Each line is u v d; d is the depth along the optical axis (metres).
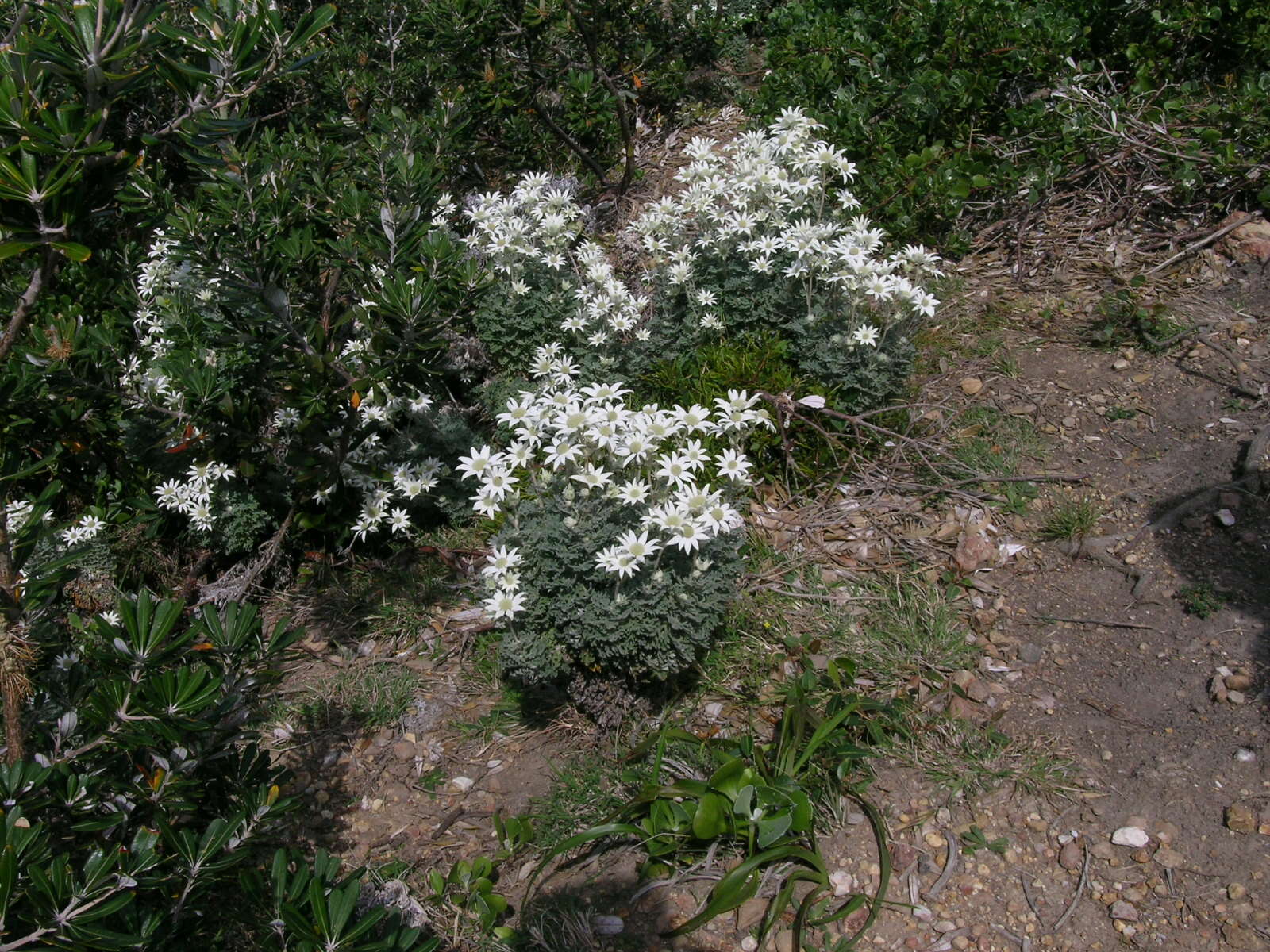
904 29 3.18
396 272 1.96
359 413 2.02
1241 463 1.94
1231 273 2.43
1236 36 2.93
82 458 2.24
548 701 1.79
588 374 2.27
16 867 1.02
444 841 1.59
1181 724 1.56
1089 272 2.56
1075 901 1.37
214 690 1.23
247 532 2.11
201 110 1.36
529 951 1.40
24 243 1.07
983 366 2.34
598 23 3.14
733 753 1.59
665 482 1.63
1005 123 2.95
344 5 3.35
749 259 2.25
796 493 2.09
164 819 1.25
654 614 1.52
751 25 4.11
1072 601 1.80
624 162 3.42
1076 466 2.05
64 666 1.39
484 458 1.62
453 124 2.94
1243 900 1.33
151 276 2.30
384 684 1.90
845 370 2.10
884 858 1.40
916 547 1.94
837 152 2.44
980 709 1.64
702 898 1.42
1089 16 3.12
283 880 1.21
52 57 1.10
